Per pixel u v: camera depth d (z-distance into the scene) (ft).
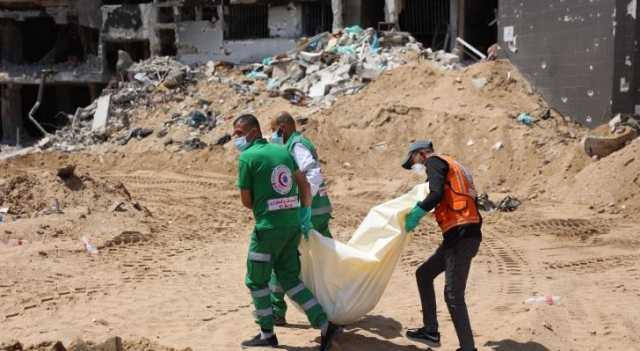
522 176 61.26
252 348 21.74
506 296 29.32
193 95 90.17
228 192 61.67
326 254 22.04
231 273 32.48
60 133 93.71
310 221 22.63
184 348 20.89
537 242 42.34
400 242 22.33
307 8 108.78
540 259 37.52
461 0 98.58
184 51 113.50
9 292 28.02
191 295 28.37
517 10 77.71
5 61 128.77
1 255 34.12
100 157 80.07
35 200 42.91
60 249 35.73
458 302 20.86
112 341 18.88
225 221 47.21
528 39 76.48
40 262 33.19
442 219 21.27
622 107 67.72
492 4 101.45
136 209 46.09
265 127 76.28
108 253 35.99
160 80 96.02
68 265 32.94
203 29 111.96
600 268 35.40
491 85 75.36
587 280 32.50
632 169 52.65
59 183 44.42
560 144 63.16
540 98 74.90
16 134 121.39
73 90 132.98
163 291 28.94
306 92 84.94
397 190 59.47
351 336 23.12
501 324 24.89
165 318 25.17
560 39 72.79
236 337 22.99
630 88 67.46
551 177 59.16
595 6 69.05
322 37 95.81
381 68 84.53
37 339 22.34
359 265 21.98
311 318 21.47
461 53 94.84
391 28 99.81
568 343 23.11
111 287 29.35
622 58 67.41
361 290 21.99
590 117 70.03
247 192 21.29
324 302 22.00
